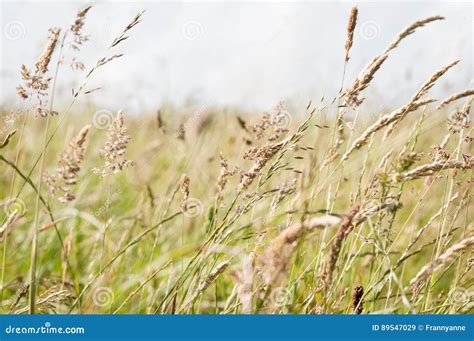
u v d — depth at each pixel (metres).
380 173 1.91
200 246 2.08
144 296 2.69
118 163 1.92
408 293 2.24
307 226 1.59
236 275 1.81
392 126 2.30
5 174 3.49
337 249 1.80
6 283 2.57
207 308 2.60
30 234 3.06
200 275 2.07
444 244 2.20
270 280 1.64
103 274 2.45
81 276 3.00
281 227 2.36
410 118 2.76
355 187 2.54
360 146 2.10
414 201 2.91
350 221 1.76
